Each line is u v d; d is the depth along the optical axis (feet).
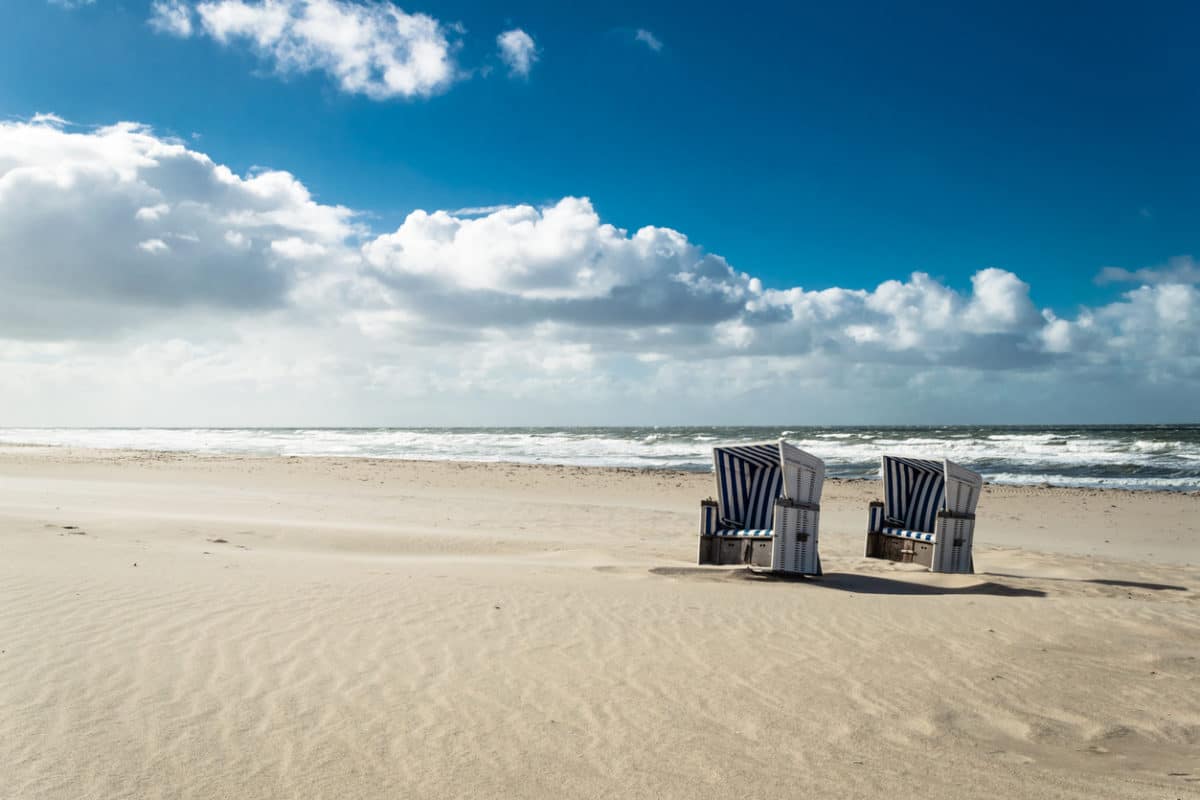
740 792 11.69
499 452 156.04
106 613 19.94
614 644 19.43
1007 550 43.55
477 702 15.06
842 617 23.04
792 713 15.05
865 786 12.05
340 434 326.03
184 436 309.22
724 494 34.50
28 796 10.76
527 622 21.26
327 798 11.10
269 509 54.34
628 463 124.47
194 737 12.93
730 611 23.53
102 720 13.41
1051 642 20.74
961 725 14.78
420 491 73.05
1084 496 74.33
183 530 37.96
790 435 209.77
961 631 21.68
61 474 84.02
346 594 23.62
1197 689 17.16
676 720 14.51
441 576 27.99
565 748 13.09
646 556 37.19
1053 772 12.84
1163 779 12.67
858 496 74.90
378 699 14.99
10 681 14.96
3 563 25.38
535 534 45.68
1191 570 37.27
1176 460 113.91
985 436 178.40
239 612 20.77
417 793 11.34
